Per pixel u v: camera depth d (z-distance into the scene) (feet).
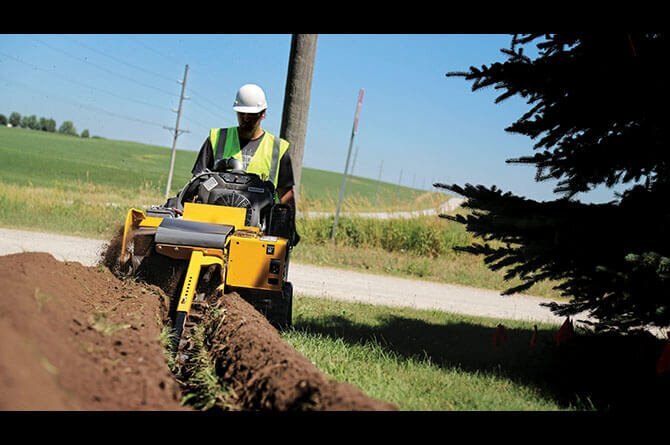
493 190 21.80
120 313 16.84
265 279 21.88
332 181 310.86
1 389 8.42
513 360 26.05
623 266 19.97
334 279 53.26
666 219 19.79
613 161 20.88
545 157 21.85
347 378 19.10
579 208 20.89
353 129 67.92
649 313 20.16
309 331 27.40
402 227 77.87
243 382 15.03
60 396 9.65
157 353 14.15
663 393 20.48
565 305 23.13
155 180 190.60
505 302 52.65
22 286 13.78
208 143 27.53
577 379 22.93
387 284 54.80
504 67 21.61
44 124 481.05
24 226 60.59
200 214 23.70
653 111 20.29
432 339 29.71
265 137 27.48
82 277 19.98
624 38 20.65
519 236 21.61
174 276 21.76
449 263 72.74
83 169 196.65
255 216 24.81
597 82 20.34
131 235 22.48
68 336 12.73
